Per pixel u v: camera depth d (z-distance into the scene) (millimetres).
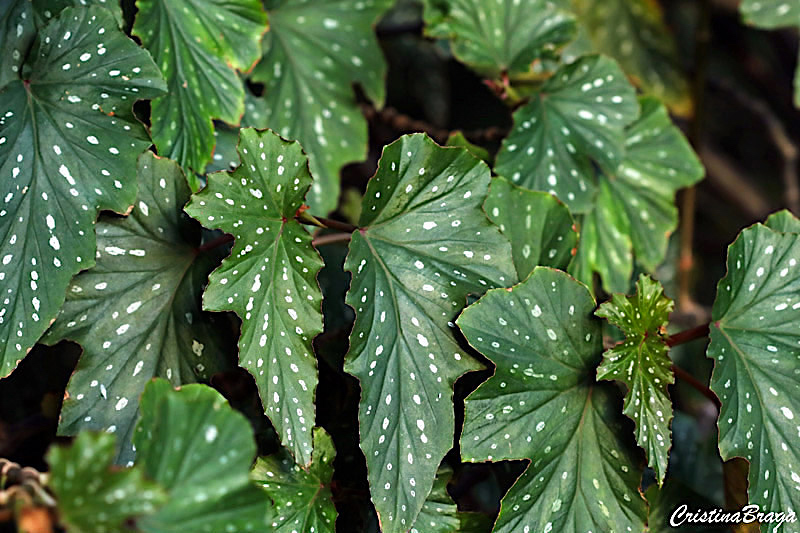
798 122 2203
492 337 1219
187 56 1260
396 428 1213
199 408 1126
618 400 1243
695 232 2520
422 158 1226
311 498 1235
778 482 1237
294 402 1204
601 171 1369
